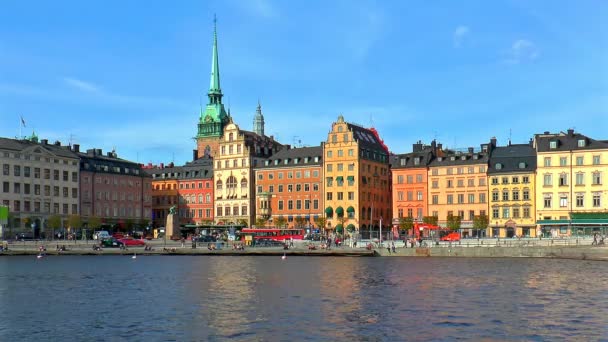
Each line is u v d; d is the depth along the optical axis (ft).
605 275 318.65
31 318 207.82
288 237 627.46
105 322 200.64
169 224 633.61
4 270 365.40
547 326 190.90
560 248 446.19
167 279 312.50
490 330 186.19
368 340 175.73
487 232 652.07
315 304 230.68
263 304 231.30
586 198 608.19
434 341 174.29
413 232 649.61
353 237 592.19
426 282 293.02
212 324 196.34
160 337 180.75
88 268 377.50
